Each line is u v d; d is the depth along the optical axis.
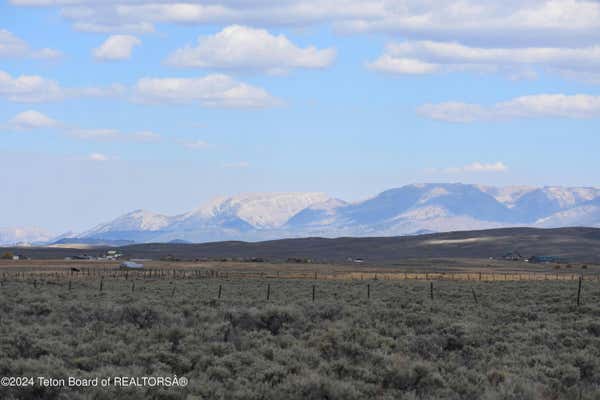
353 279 171.12
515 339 47.81
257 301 74.06
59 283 121.75
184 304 69.75
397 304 73.06
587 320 55.66
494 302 78.94
